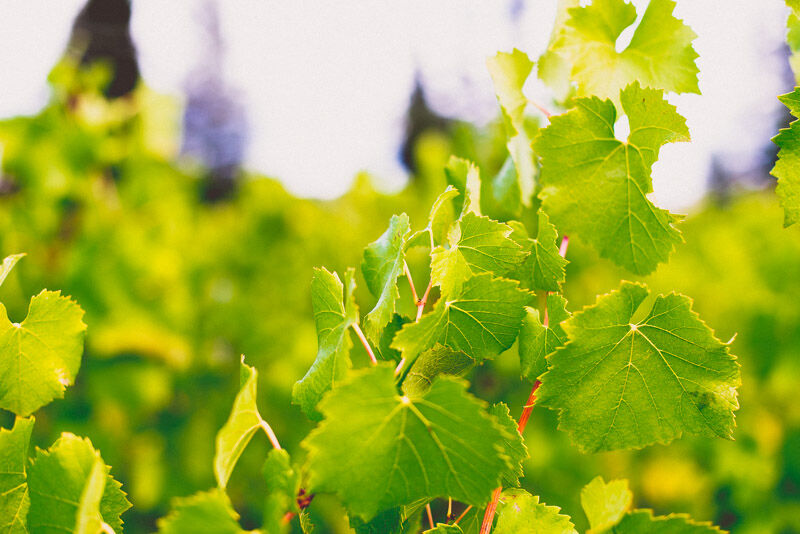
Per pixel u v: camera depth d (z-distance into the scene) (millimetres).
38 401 700
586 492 606
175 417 1650
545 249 679
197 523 584
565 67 755
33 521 625
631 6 693
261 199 1904
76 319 705
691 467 1463
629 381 649
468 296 649
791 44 675
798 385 1497
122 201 1658
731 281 1618
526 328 664
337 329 648
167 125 1794
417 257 1409
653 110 659
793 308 1520
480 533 650
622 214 670
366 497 591
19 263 1500
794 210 651
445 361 656
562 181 673
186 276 1699
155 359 1562
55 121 1563
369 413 586
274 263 1845
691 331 640
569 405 650
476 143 1606
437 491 594
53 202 1537
